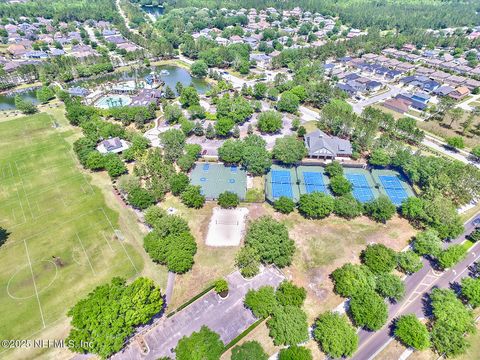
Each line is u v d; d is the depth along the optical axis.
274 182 142.12
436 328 82.94
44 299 93.25
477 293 89.75
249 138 155.12
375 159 148.38
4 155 156.62
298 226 118.31
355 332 80.56
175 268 96.75
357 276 92.19
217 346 77.12
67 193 133.12
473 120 197.25
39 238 112.31
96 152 147.50
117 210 125.06
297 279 99.38
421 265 99.19
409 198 122.31
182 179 130.75
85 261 104.50
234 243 111.19
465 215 126.75
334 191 132.62
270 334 82.50
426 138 179.38
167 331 85.69
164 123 189.62
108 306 80.94
